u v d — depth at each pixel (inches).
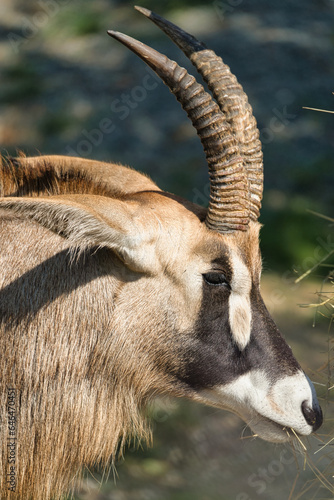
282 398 566.6
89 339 567.5
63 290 561.9
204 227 557.0
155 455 906.1
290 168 1605.6
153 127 1759.4
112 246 525.3
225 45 1979.6
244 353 569.0
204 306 558.6
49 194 602.2
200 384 582.6
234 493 841.5
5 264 556.7
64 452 584.7
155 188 608.4
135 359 575.5
